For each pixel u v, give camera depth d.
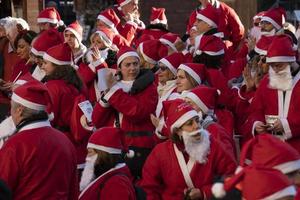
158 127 11.42
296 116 11.34
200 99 10.20
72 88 11.29
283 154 7.06
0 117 13.39
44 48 12.34
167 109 9.68
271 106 11.48
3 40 15.38
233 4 22.95
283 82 11.40
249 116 11.70
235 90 13.41
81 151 11.29
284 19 15.35
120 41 15.60
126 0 17.92
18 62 13.85
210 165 9.29
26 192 8.80
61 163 8.98
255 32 15.78
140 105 11.57
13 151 8.77
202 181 9.30
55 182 8.91
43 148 8.86
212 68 12.43
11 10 23.06
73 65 11.56
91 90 13.13
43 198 8.84
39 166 8.81
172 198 9.43
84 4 25.16
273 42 11.40
